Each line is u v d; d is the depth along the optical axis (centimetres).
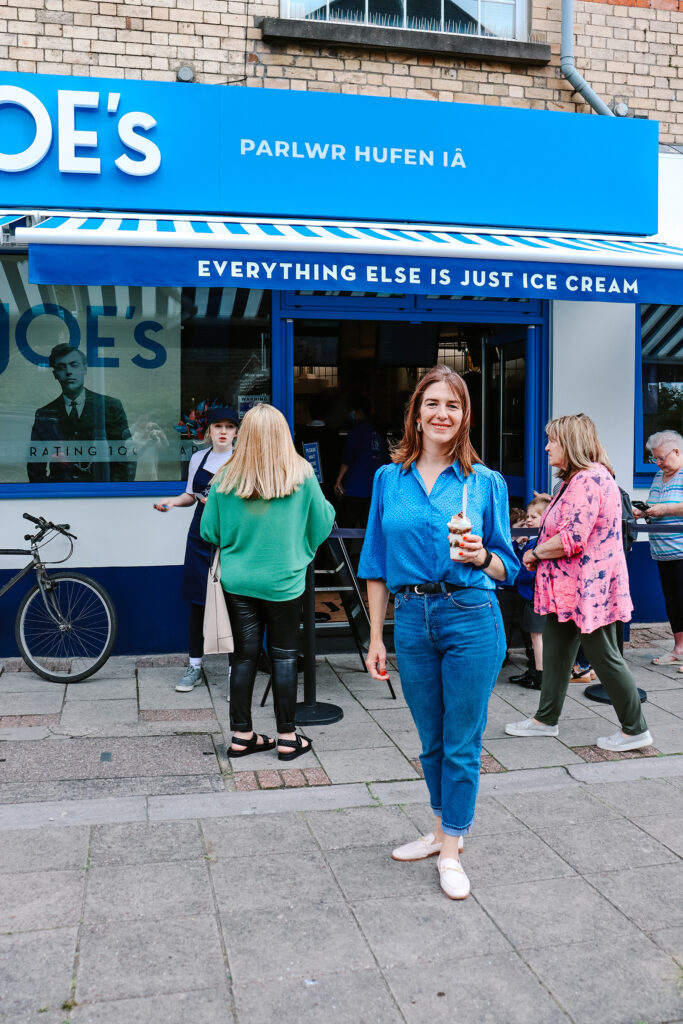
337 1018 268
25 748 478
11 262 646
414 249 550
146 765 457
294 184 666
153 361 670
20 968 289
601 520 467
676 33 761
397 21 709
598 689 581
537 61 716
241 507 450
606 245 666
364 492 856
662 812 410
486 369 809
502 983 285
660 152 758
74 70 634
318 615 725
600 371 739
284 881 346
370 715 543
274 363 680
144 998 276
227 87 647
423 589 333
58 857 362
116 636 613
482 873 354
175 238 517
